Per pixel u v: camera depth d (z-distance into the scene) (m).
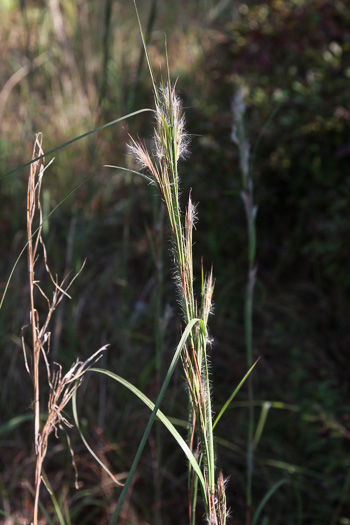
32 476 2.19
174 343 2.63
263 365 2.71
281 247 3.28
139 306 2.77
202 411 0.78
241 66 3.52
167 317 1.60
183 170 3.30
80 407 2.39
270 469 2.34
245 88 3.34
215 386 2.62
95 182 3.28
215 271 3.09
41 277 2.87
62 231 3.12
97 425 2.37
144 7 4.92
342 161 3.11
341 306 2.96
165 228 2.32
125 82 3.89
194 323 0.75
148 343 2.69
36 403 0.94
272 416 2.51
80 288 2.82
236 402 2.55
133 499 2.19
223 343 2.81
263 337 2.88
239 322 2.98
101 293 2.87
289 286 3.15
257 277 3.18
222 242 3.29
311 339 2.88
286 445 2.41
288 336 2.85
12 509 2.09
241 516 2.22
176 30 4.66
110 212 3.24
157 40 4.55
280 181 3.26
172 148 0.71
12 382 2.47
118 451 2.25
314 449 2.30
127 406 2.44
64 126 3.63
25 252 2.94
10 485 2.14
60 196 3.22
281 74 3.38
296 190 3.19
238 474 2.29
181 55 4.30
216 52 4.10
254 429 2.45
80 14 4.39
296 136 3.11
